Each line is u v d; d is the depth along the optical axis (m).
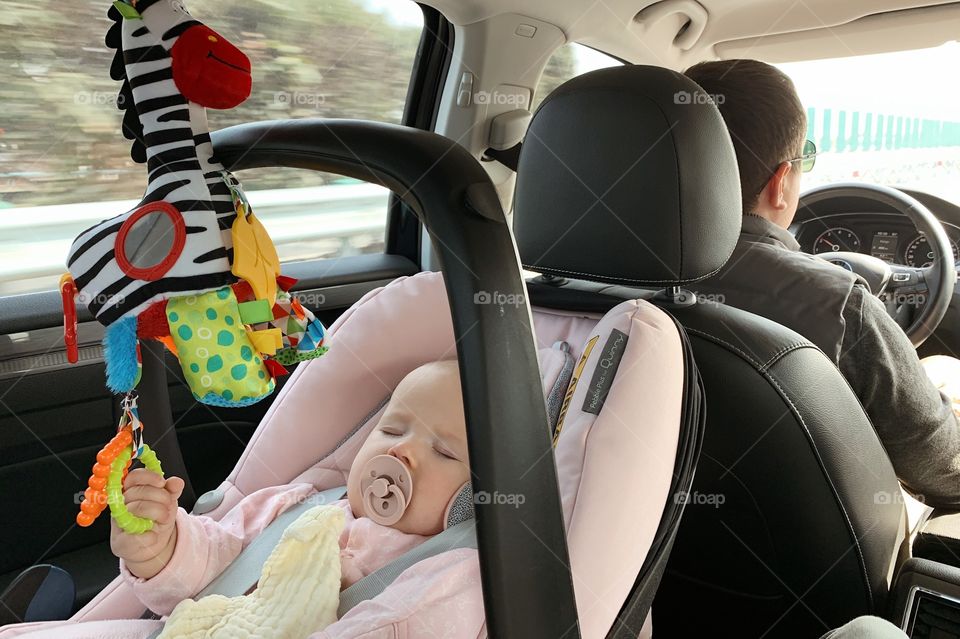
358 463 1.14
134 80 0.63
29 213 1.52
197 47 0.61
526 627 0.63
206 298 0.62
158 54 0.62
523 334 0.62
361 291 2.04
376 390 1.25
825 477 1.08
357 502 1.12
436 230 0.63
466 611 0.85
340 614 0.95
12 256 1.52
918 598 1.10
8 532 1.46
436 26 1.97
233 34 1.65
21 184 1.50
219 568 1.06
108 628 0.98
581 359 1.01
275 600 0.92
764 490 1.13
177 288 0.60
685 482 0.92
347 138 0.68
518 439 0.61
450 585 0.86
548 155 1.09
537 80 2.07
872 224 2.51
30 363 1.42
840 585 1.17
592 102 1.04
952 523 1.41
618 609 0.84
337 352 1.22
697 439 0.98
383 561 1.03
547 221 1.11
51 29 1.42
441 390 1.12
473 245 0.62
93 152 1.56
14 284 1.54
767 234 1.40
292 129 0.71
